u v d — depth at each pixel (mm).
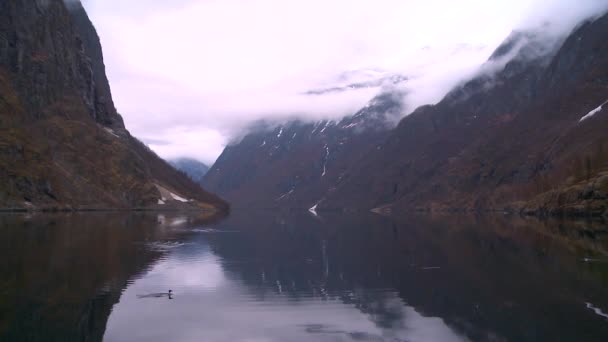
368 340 28125
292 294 39438
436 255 61656
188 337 28625
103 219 125625
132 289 39812
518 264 52531
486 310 33812
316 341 28125
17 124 177000
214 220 160500
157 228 105062
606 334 28391
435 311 33844
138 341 27734
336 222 163500
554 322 30703
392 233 102438
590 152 173375
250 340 28266
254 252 66500
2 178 151625
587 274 46062
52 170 175875
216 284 43000
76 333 28516
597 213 130000
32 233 75500
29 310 32281
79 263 49531
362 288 41688
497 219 155000
